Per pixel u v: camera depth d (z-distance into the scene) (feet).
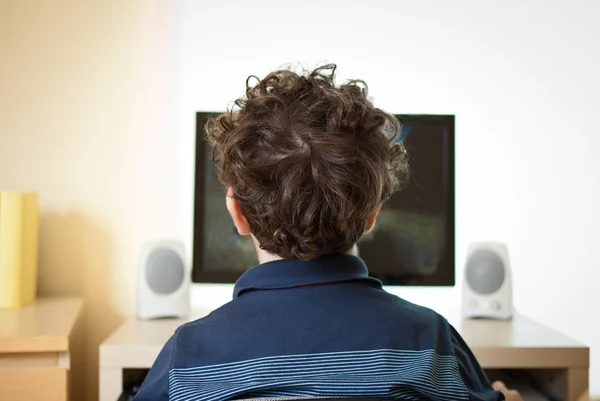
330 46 8.68
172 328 7.09
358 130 2.69
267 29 8.62
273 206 2.63
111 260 8.48
